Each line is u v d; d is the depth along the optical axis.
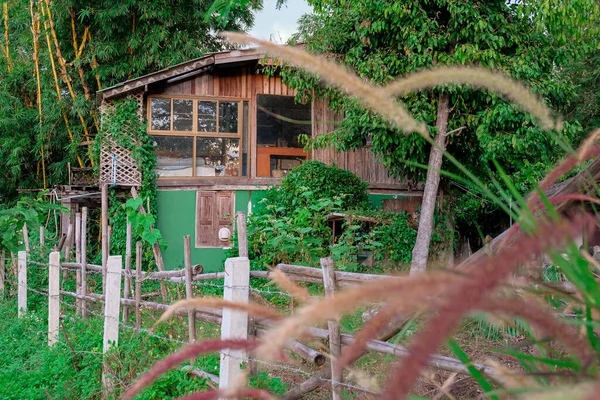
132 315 4.98
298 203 10.12
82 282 5.71
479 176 8.52
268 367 3.12
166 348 3.94
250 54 10.74
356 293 0.25
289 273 2.98
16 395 3.72
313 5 8.61
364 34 7.80
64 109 14.41
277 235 6.80
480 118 7.62
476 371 0.52
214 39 15.47
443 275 0.24
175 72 10.76
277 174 11.56
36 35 14.99
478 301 0.21
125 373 3.67
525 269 0.71
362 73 7.67
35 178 15.15
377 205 11.70
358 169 11.74
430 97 7.92
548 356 0.59
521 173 7.57
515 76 7.25
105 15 13.52
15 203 14.87
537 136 7.05
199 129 11.44
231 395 0.48
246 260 3.03
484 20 7.48
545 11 7.14
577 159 0.48
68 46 14.76
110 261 4.27
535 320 0.30
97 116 14.20
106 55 13.88
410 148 7.79
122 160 10.98
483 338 2.64
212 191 11.33
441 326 0.21
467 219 10.03
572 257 0.44
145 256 10.79
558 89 7.64
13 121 14.30
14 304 6.94
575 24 7.41
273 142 11.61
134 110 11.05
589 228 0.55
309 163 10.53
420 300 0.23
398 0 7.42
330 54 8.20
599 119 11.42
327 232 7.70
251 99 11.59
